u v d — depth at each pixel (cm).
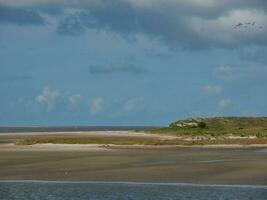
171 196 7631
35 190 8256
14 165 11112
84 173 9912
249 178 9181
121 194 7831
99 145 16925
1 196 7769
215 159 12275
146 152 14525
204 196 7612
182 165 10856
